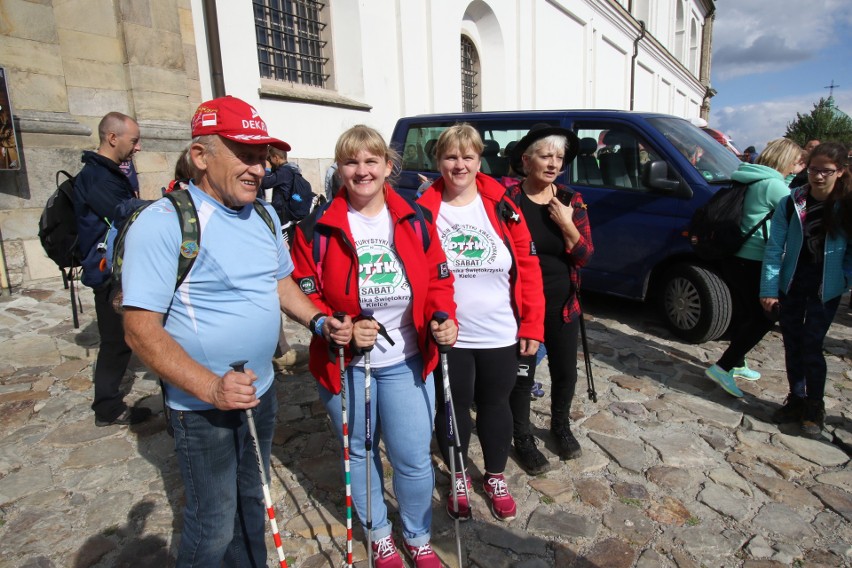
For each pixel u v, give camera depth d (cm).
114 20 659
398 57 1040
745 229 362
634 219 502
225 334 162
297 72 919
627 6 2258
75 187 301
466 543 245
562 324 285
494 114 588
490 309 238
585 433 333
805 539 247
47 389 391
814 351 323
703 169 484
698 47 3594
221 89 751
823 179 300
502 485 261
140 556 237
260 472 181
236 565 195
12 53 586
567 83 1666
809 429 328
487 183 248
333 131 920
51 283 648
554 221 268
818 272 315
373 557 225
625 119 516
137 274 148
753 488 282
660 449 315
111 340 326
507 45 1349
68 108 636
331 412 214
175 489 282
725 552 239
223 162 156
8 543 244
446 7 1129
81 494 278
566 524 255
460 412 249
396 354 208
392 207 205
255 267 168
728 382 377
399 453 211
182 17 711
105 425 342
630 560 234
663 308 501
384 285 202
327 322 186
